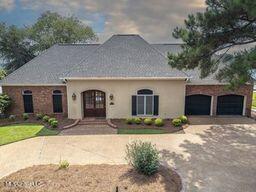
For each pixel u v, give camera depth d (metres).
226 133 18.58
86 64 22.20
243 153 14.66
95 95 22.61
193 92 23.30
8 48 45.00
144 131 19.14
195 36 14.73
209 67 15.56
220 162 13.41
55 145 16.42
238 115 23.97
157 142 16.73
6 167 13.07
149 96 22.16
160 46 27.59
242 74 11.36
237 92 23.44
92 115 22.98
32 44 47.69
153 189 10.21
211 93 23.38
